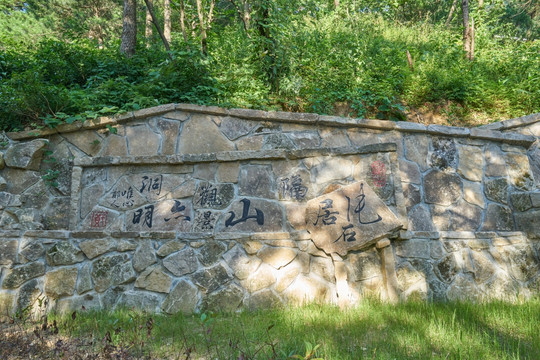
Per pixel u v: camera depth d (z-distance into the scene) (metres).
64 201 6.20
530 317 4.39
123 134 6.50
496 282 5.69
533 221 6.08
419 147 6.33
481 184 6.33
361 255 5.50
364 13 15.20
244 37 9.10
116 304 5.32
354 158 5.85
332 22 12.68
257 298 5.29
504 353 3.42
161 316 5.01
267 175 5.86
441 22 15.39
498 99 8.83
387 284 5.34
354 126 6.40
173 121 6.50
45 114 6.79
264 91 7.91
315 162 5.86
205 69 7.82
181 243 5.49
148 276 5.39
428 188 6.16
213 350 3.76
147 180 6.01
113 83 7.46
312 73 8.88
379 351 3.59
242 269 5.37
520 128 7.26
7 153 6.21
